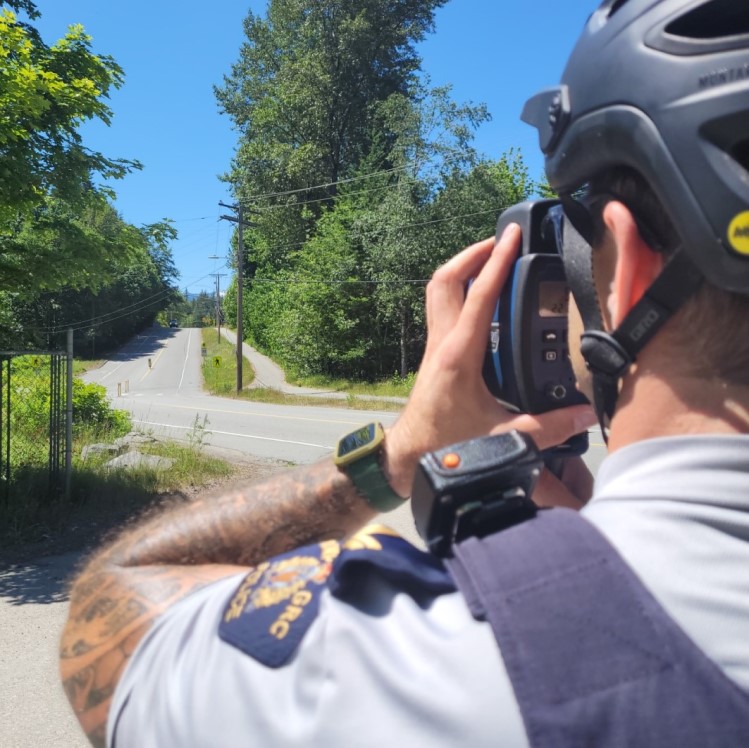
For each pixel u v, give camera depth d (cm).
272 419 2033
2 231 716
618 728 48
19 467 834
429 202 3067
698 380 61
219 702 61
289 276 4025
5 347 760
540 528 59
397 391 2927
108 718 73
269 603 64
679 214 58
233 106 5050
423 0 4416
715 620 51
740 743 47
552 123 72
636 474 60
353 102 4450
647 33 61
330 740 53
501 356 88
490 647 53
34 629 433
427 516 65
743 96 55
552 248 85
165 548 87
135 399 3081
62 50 690
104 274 757
